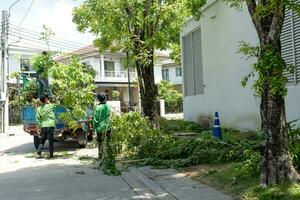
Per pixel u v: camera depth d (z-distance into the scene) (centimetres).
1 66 3017
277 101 720
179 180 932
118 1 1595
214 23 1850
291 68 717
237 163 962
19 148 1856
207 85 1969
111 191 876
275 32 698
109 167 1104
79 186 934
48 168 1203
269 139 728
